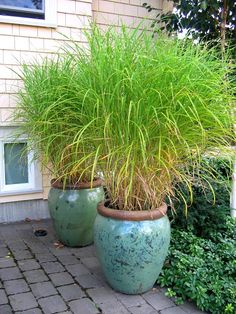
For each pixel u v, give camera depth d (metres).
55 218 2.80
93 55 2.02
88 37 2.21
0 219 3.48
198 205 2.82
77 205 2.70
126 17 4.19
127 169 1.88
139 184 1.97
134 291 2.08
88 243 2.88
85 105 2.00
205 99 1.84
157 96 1.76
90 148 2.14
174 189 2.53
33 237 3.09
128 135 1.81
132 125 1.79
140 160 1.88
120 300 2.04
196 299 1.97
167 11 4.37
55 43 3.58
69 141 2.42
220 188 3.03
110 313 1.92
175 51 2.00
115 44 1.97
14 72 3.21
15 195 3.52
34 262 2.56
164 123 1.76
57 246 2.87
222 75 2.07
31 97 2.77
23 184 3.60
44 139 2.48
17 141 3.43
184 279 2.08
